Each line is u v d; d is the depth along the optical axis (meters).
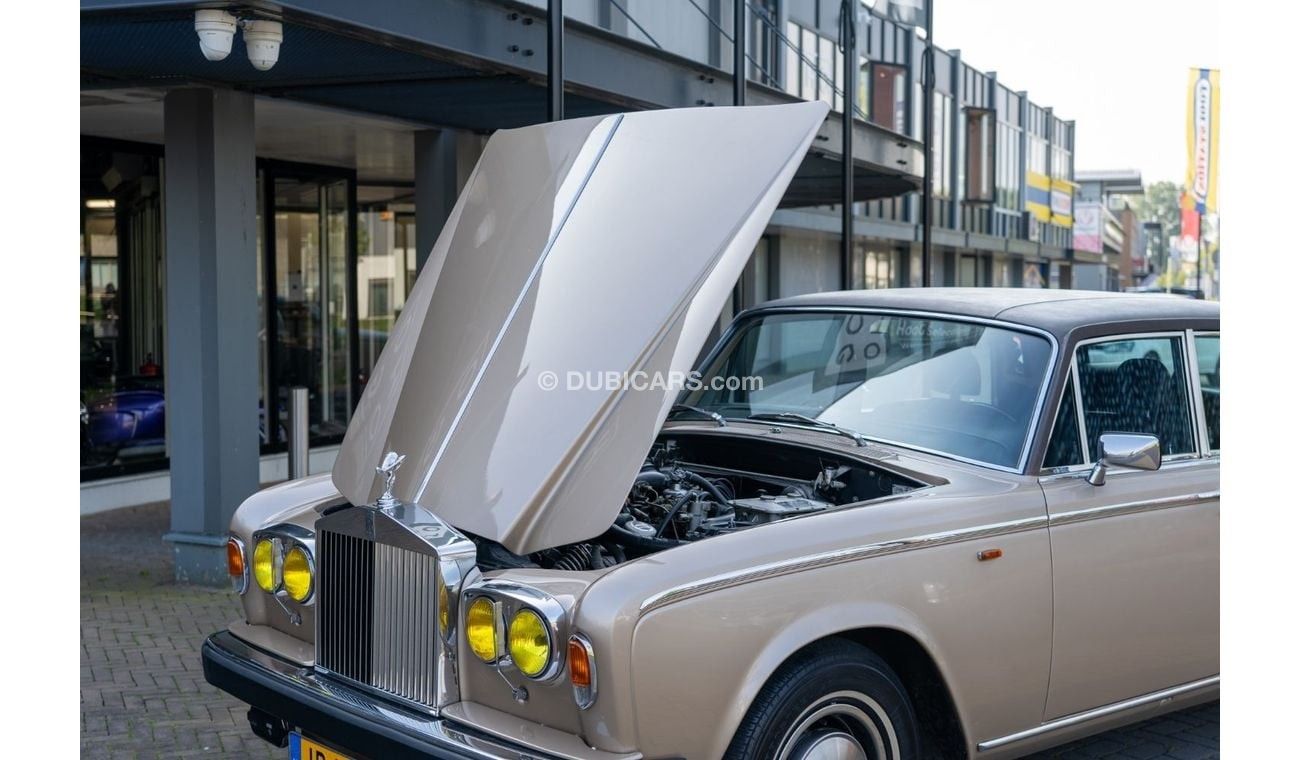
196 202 7.08
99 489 10.02
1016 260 33.88
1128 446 3.52
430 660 2.99
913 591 3.18
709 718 2.82
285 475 11.94
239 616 6.45
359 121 8.93
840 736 3.08
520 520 3.16
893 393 4.00
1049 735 3.59
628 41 7.78
